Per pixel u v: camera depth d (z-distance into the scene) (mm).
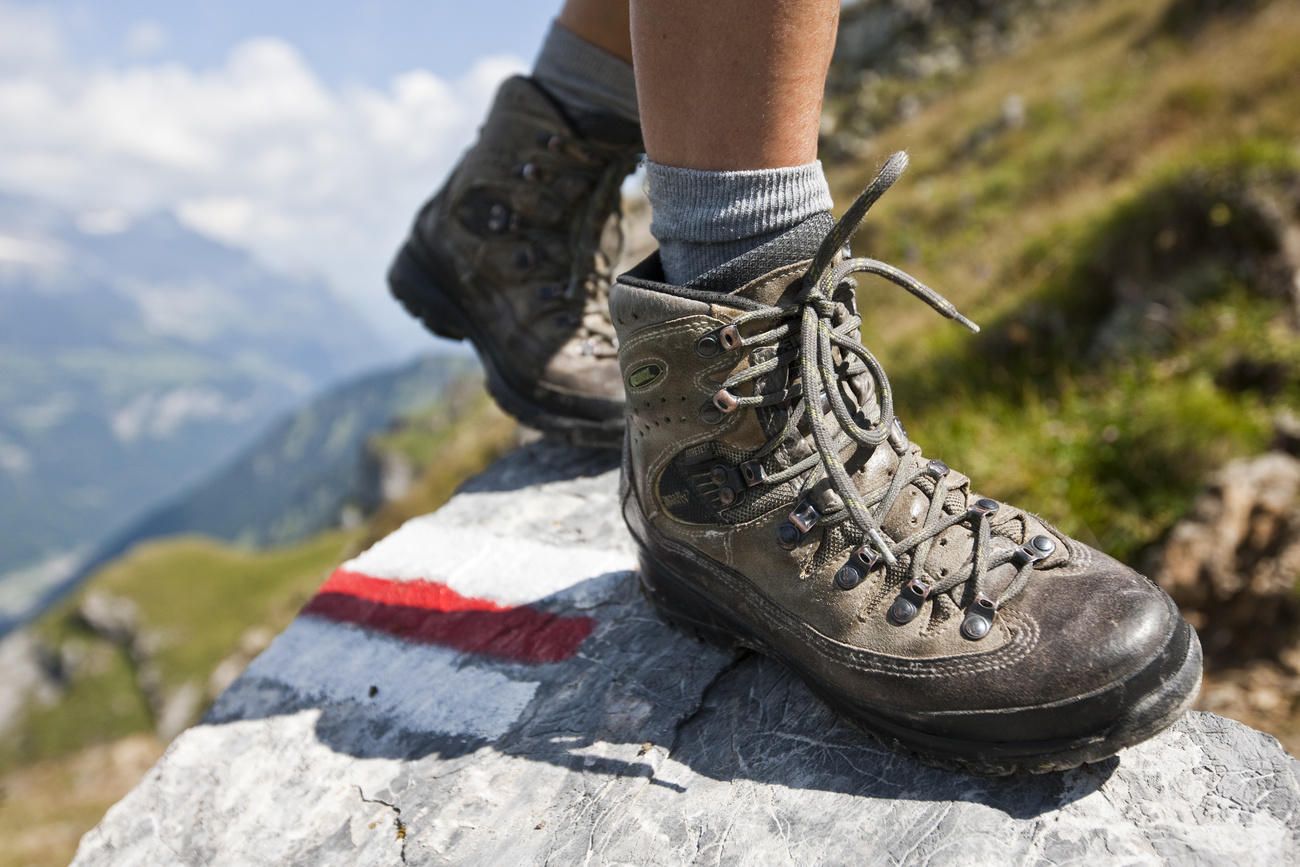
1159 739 965
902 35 24969
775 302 895
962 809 899
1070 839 852
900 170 773
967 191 10141
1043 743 840
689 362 933
